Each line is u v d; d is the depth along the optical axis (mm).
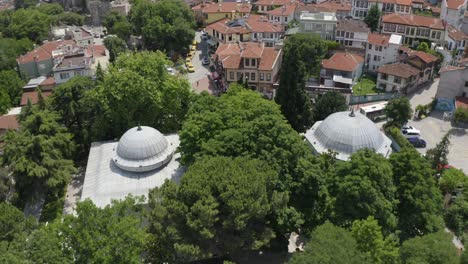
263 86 120188
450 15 150875
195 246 51281
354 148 73500
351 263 43031
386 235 55875
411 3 158375
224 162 57031
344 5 168875
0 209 56688
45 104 86312
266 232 55906
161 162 71062
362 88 123812
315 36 128000
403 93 119438
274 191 58062
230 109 71938
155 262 55375
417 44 142750
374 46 131625
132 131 72500
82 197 66000
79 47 150250
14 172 70188
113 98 82688
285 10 163500
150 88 83812
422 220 59938
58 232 47844
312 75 123750
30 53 146500
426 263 45062
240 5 184000
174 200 53219
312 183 61750
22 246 46375
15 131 81500
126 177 69250
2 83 126250
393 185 60000
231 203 50469
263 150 63062
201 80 140000
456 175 78375
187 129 69062
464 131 102812
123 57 90625
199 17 195000
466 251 47719
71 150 80438
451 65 131750
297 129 96500
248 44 127625
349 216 57000
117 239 47031
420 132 102562
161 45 163750
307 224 61219
